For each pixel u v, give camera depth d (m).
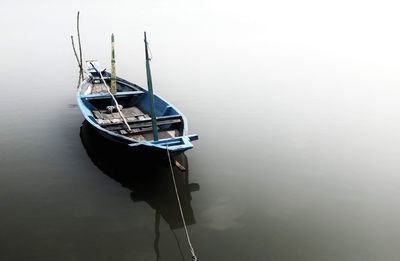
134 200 11.24
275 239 9.55
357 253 9.05
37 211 10.66
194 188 11.88
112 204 11.03
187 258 8.91
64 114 17.92
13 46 32.72
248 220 10.32
